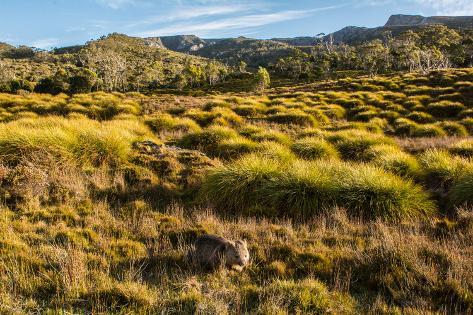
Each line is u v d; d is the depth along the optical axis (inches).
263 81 2778.1
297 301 169.3
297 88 1660.9
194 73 3560.5
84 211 286.7
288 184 323.9
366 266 209.9
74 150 389.1
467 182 335.6
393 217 294.8
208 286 186.1
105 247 224.8
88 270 196.7
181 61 6638.8
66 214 275.4
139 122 677.3
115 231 255.4
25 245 217.9
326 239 251.6
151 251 228.5
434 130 703.7
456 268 199.0
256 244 235.6
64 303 165.9
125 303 170.2
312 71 3619.6
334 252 226.8
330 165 375.6
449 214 317.7
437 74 1486.2
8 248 213.8
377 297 184.4
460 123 780.6
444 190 375.2
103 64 3779.5
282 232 261.9
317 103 1031.6
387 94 1151.0
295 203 309.7
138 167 393.1
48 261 202.2
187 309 165.5
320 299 171.2
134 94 1256.2
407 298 181.0
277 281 185.8
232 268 206.8
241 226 267.6
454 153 513.0
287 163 391.2
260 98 1180.5
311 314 162.1
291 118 807.7
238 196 329.4
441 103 962.7
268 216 305.4
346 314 165.9
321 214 300.5
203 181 356.2
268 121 812.0
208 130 564.1
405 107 1002.1
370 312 167.9
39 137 382.0
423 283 192.7
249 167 346.3
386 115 891.4
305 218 302.2
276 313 160.6
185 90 3095.5
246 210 313.6
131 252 222.7
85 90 2263.8
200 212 298.8
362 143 543.8
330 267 209.3
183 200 340.8
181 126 687.7
